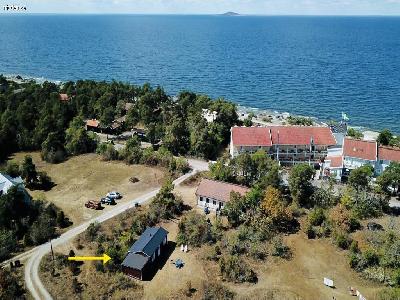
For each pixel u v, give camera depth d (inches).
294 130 4793.3
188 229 3459.6
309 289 2851.9
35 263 3058.6
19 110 5615.2
